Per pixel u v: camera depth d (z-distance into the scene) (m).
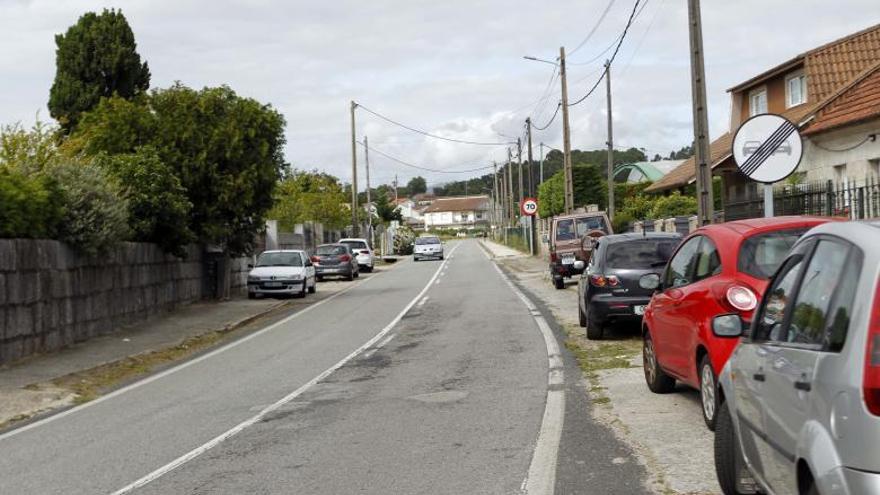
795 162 10.90
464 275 40.34
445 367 13.33
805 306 4.59
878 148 21.17
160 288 24.06
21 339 15.80
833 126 22.14
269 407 10.88
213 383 13.30
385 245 74.25
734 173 33.66
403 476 7.30
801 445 4.15
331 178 72.81
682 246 9.94
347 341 17.55
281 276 29.61
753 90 32.50
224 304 27.58
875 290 3.71
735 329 6.03
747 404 5.41
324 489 7.02
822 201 17.23
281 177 29.42
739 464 5.95
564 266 27.64
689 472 6.97
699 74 15.69
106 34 37.62
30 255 16.09
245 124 27.27
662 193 45.00
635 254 14.98
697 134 15.70
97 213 18.16
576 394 10.57
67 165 18.53
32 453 9.13
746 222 8.86
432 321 20.48
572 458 7.61
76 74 37.47
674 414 9.12
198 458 8.38
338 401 10.98
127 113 25.64
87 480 7.78
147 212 22.67
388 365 13.91
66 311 17.73
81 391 13.38
